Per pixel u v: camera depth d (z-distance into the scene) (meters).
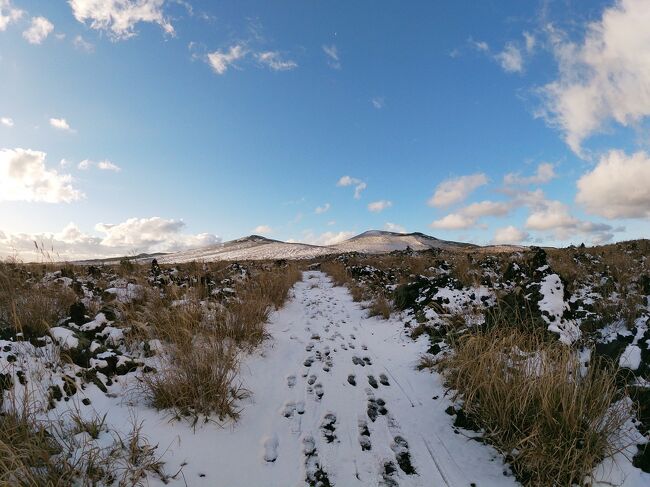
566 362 3.67
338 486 2.96
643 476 2.84
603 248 15.31
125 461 2.77
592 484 2.79
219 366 4.13
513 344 4.42
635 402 3.42
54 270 8.86
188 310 5.68
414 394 4.48
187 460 3.01
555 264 10.55
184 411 3.58
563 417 3.12
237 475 2.98
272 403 4.16
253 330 5.87
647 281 7.09
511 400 3.54
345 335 6.92
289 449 3.39
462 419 3.78
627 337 4.54
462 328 5.98
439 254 21.89
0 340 4.13
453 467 3.18
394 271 13.72
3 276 5.85
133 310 5.73
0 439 2.51
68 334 4.38
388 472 3.13
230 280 10.19
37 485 2.33
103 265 12.28
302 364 5.33
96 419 3.18
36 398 3.31
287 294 10.46
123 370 4.17
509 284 8.08
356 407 4.16
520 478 2.99
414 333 6.49
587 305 6.27
